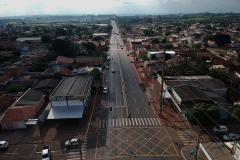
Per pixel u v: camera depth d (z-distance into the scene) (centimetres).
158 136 4672
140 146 4328
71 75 8175
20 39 17150
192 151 3984
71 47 12525
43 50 13600
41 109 5959
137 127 5044
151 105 6191
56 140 4556
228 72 7581
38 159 3991
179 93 5753
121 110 5906
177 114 5634
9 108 5197
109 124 5191
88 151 4188
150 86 7750
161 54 11025
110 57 12488
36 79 7594
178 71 8088
